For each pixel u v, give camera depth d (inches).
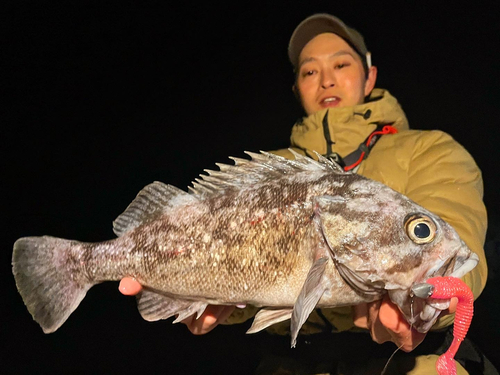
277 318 19.3
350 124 28.6
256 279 19.2
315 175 19.9
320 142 29.0
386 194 18.5
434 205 22.4
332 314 25.3
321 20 32.2
